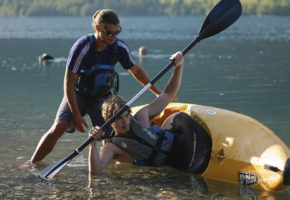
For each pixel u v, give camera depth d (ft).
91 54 35.12
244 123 34.06
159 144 35.40
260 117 51.80
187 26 478.18
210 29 39.37
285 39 227.20
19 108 60.08
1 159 38.29
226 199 29.76
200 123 35.35
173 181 33.45
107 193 30.83
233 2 40.83
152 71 102.32
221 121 34.60
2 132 47.01
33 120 52.70
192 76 91.56
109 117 34.37
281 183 30.40
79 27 481.87
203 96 66.54
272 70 100.58
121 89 74.54
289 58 130.00
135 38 256.52
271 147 31.86
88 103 36.94
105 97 36.96
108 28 33.91
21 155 39.45
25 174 34.71
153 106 36.76
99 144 44.14
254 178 31.65
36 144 42.65
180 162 36.01
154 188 31.89
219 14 39.81
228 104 60.08
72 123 36.78
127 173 35.29
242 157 32.32
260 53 149.79
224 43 203.62
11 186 32.14
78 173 35.17
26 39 256.52
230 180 33.12
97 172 35.42
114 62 36.35
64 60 136.05
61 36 293.84
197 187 32.07
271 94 67.56
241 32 317.63
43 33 342.03
